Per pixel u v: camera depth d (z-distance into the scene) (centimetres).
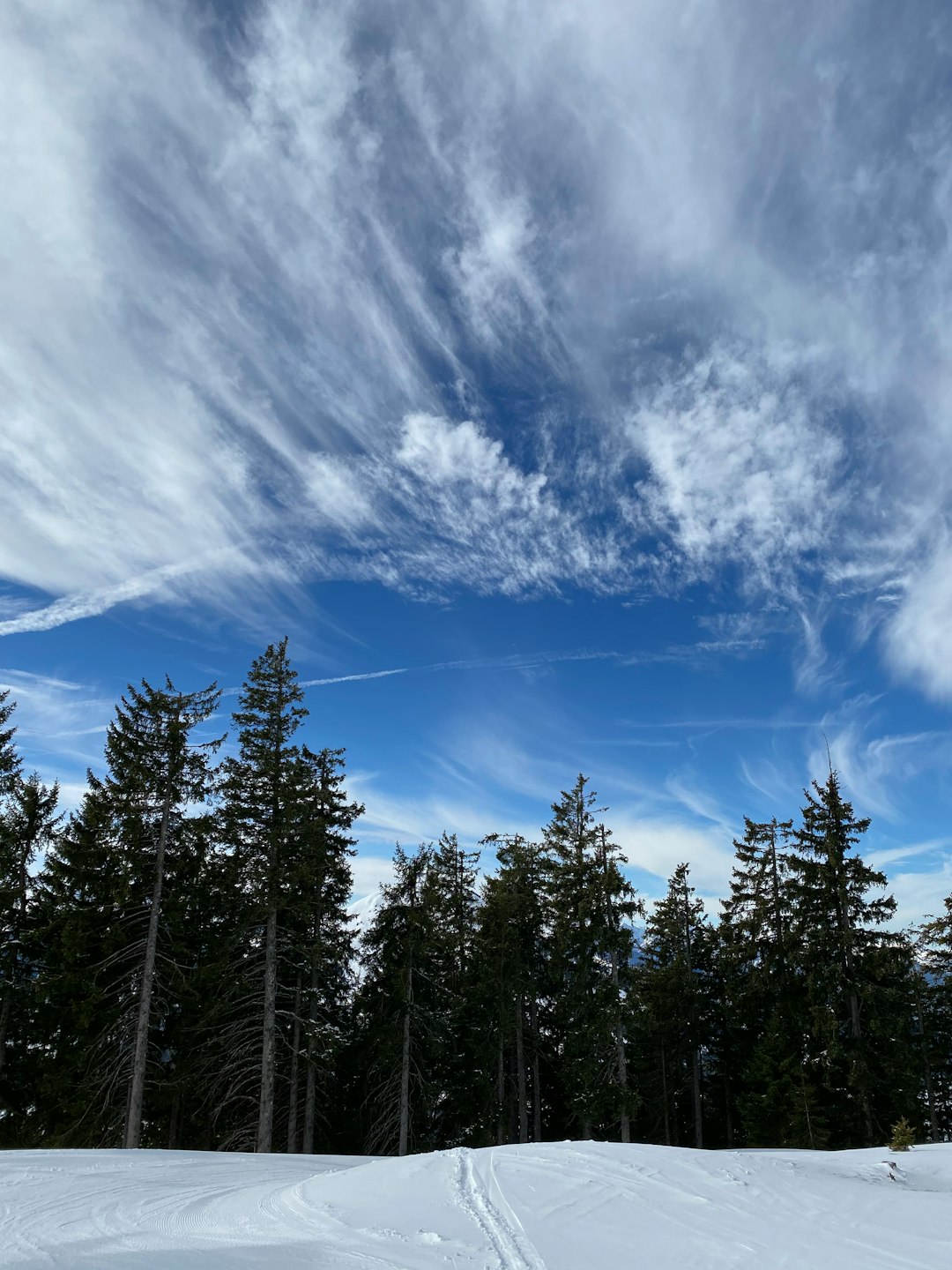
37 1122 2228
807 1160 1591
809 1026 2688
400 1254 799
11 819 2370
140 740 2356
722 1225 980
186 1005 2333
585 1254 830
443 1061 2822
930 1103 3034
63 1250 791
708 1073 3481
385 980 2606
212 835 2338
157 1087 2281
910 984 2730
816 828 2869
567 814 2848
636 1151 1405
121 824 2272
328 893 2619
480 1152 1359
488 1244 851
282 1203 1073
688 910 3484
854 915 2750
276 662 2514
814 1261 842
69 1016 2223
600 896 2680
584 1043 2631
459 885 3225
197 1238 873
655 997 3247
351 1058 2622
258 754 2408
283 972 2491
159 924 2264
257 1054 2398
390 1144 2605
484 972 2791
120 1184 1252
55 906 2281
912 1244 923
